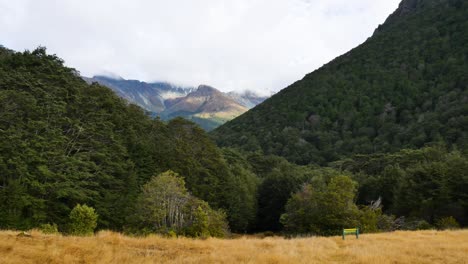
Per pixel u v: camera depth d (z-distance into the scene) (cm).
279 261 1162
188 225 2623
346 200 3173
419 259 1258
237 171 6009
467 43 12431
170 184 2817
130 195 3606
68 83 4284
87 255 1144
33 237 1428
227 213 4916
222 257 1202
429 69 12356
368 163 6681
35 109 3425
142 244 1476
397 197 4431
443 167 4147
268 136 11969
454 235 2134
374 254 1330
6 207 2691
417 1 19350
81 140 3797
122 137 4384
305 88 15250
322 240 1866
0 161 2833
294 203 3419
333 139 10994
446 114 8575
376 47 16125
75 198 3231
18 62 4272
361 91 13125
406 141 8575
